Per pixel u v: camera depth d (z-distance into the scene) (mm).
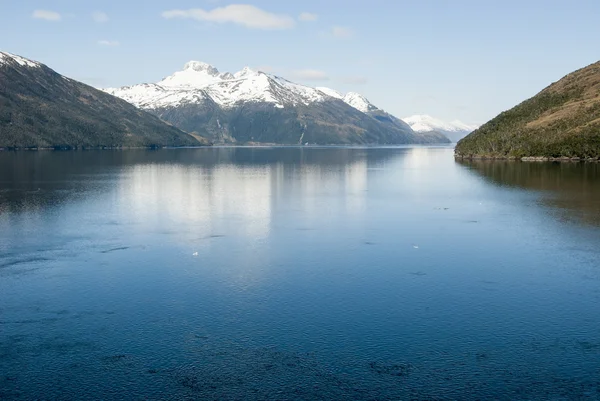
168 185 159000
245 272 65188
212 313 51719
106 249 76188
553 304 54000
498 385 38594
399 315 51125
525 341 45469
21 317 50750
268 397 37281
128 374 40219
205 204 119875
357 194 138375
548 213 104438
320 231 89375
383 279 62281
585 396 37250
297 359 42406
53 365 41531
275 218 101750
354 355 43000
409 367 41125
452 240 82125
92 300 55250
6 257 71500
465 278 62531
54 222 95875
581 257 71375
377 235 86125
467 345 44719
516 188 145750
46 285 59875
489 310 52406
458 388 38250
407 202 122812
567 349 43969
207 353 43406
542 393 37625
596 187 143500
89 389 38281
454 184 160750
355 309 52656
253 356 42875
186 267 67125
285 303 54344
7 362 42000
